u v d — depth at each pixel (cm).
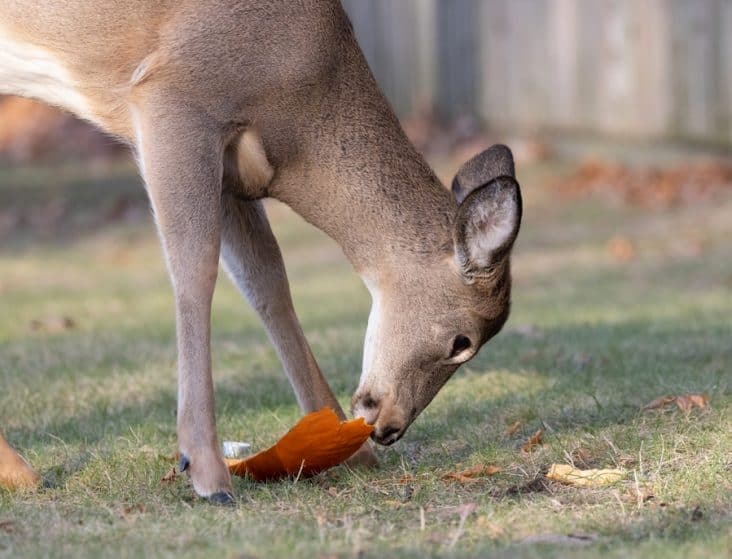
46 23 952
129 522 840
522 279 2156
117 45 945
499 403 1180
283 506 894
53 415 1191
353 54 984
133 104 948
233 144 959
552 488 927
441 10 3344
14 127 3688
